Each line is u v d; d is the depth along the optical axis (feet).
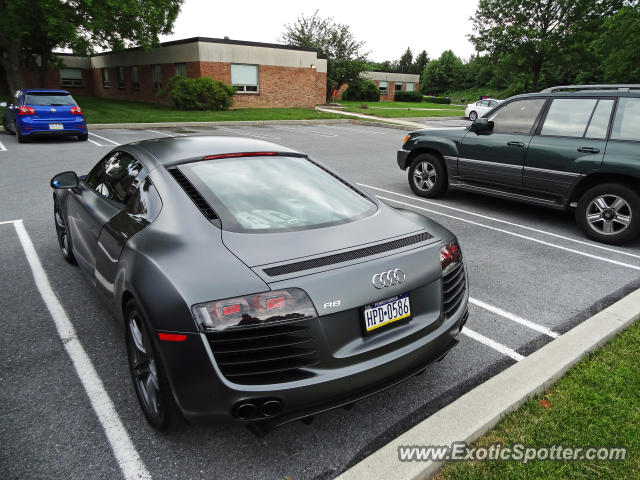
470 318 11.35
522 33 111.75
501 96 181.06
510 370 8.48
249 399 5.77
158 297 6.00
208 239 6.63
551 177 18.69
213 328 5.63
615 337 9.99
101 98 102.47
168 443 6.97
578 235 18.44
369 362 6.41
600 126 17.53
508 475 6.39
